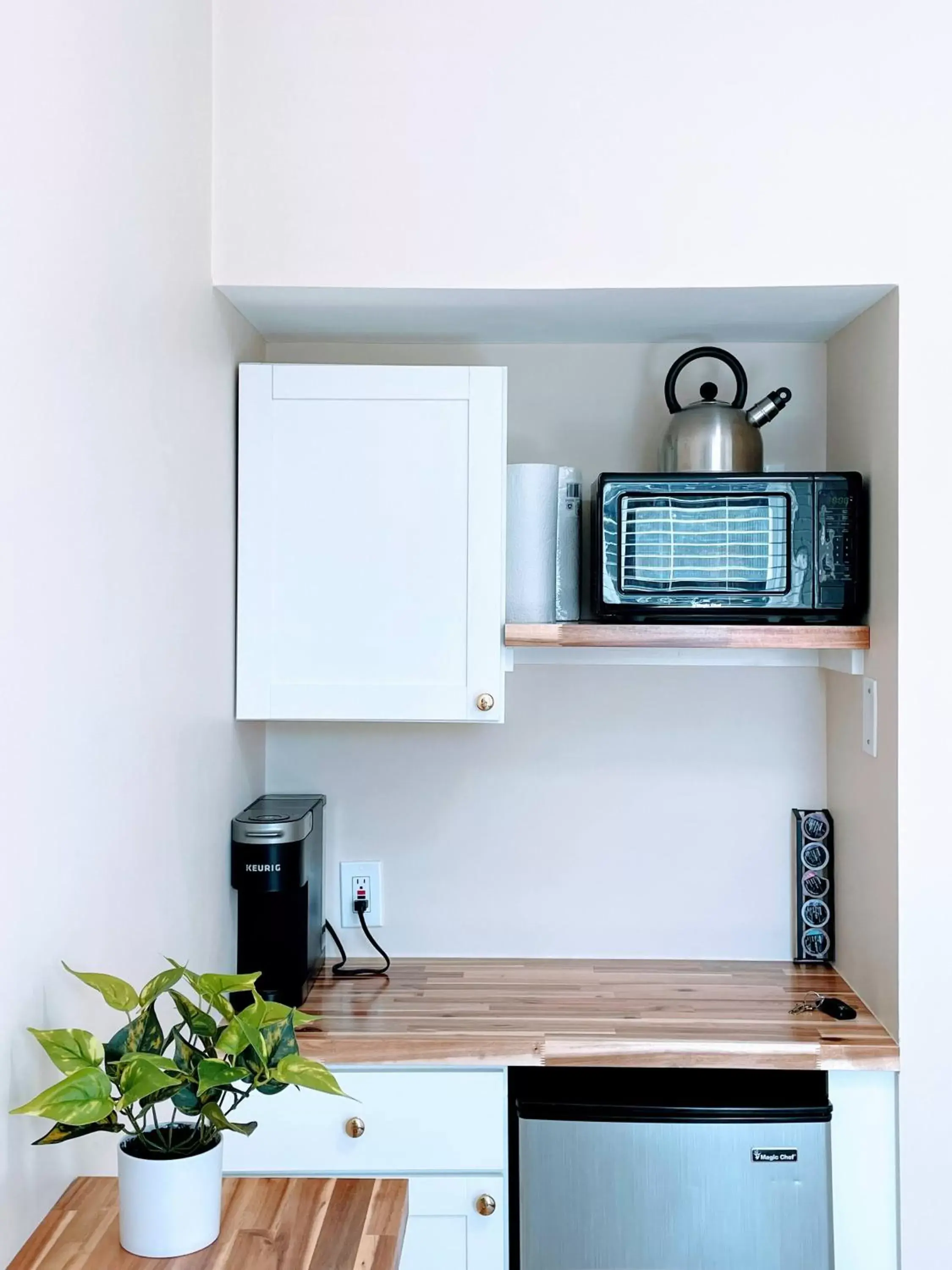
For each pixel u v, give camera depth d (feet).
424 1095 6.18
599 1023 6.42
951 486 6.12
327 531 6.61
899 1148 6.13
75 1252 3.50
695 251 6.18
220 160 6.17
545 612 6.75
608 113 6.19
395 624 6.62
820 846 7.52
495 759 7.68
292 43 6.18
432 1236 6.20
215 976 3.73
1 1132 3.44
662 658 7.39
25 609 3.62
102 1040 4.33
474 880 7.70
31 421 3.66
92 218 4.22
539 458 7.66
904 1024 6.14
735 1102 6.15
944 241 6.12
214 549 6.19
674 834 7.66
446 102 6.20
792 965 7.55
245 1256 3.44
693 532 6.51
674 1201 6.04
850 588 6.52
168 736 5.31
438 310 6.70
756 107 6.17
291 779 7.69
